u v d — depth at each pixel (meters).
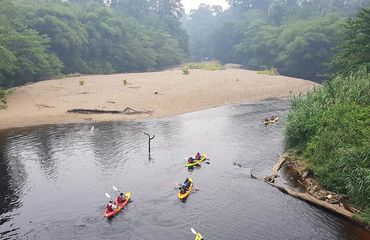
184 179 27.17
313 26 96.12
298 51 95.50
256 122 44.16
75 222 21.19
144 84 65.69
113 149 34.00
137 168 29.41
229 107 53.31
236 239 19.16
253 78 74.56
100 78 74.06
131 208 22.70
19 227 20.72
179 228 20.33
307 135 29.34
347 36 47.09
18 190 25.56
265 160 30.77
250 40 133.25
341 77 35.50
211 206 22.77
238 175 27.70
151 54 116.69
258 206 22.66
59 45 86.56
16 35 62.88
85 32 92.81
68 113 47.09
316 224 20.41
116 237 19.53
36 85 62.09
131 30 119.00
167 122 44.44
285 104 55.31
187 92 60.00
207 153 32.91
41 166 29.97
